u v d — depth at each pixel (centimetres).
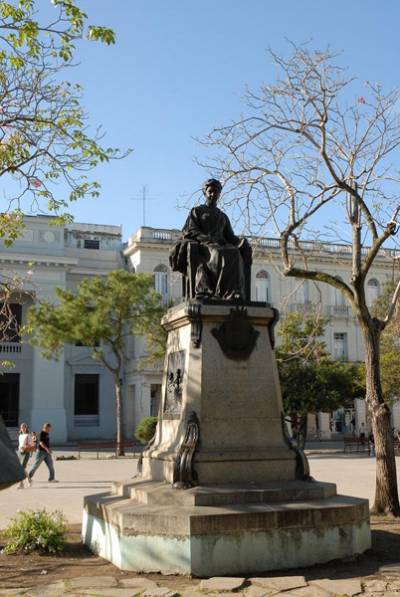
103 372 4412
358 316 1209
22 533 829
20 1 1034
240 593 606
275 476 800
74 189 1203
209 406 812
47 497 1487
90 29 1015
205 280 881
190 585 640
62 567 740
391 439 1183
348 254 2988
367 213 1163
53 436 4028
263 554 698
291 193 1208
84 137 1160
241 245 920
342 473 2034
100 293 3000
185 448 782
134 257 4319
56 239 4169
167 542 688
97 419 4372
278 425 834
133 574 693
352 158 1221
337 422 4562
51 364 4100
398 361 3027
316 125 1140
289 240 1597
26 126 1148
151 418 3259
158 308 3062
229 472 782
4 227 1248
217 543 684
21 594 619
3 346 4097
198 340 831
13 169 1155
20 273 3997
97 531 810
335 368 3167
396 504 1157
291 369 3048
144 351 4178
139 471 905
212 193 958
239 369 836
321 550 726
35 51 1081
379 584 632
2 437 501
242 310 845
